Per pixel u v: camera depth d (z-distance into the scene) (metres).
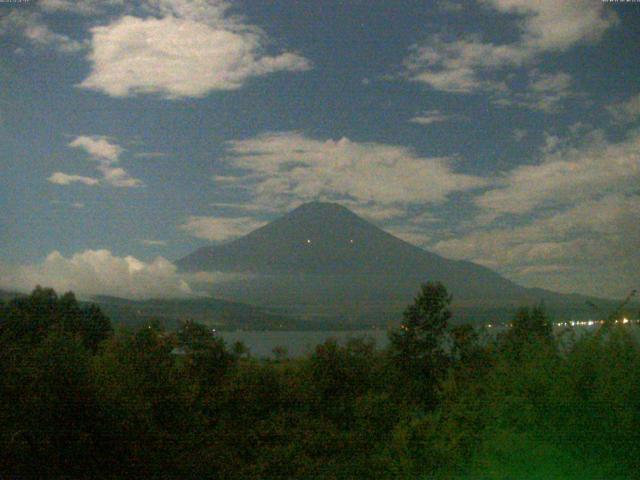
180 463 14.09
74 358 12.77
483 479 7.69
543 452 7.41
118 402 13.03
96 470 12.44
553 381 7.88
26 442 11.69
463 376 10.39
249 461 15.84
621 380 7.43
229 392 19.39
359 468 12.72
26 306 23.20
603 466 7.21
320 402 19.36
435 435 9.12
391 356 20.81
